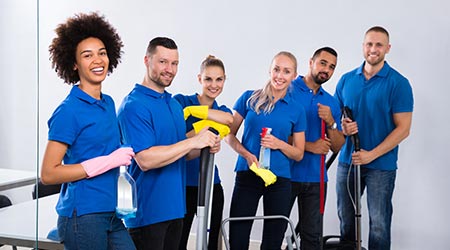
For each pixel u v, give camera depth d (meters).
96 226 1.74
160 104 2.14
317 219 2.97
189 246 3.74
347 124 2.92
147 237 2.15
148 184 2.13
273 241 2.75
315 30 3.24
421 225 3.14
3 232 1.53
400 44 3.07
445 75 3.01
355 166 2.91
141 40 3.79
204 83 2.78
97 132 1.75
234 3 3.46
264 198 2.78
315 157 2.96
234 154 3.58
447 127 3.04
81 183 1.73
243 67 3.47
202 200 1.96
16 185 1.45
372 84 2.96
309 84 3.02
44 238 1.83
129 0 3.79
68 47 1.78
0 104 1.44
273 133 2.78
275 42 3.36
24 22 1.40
